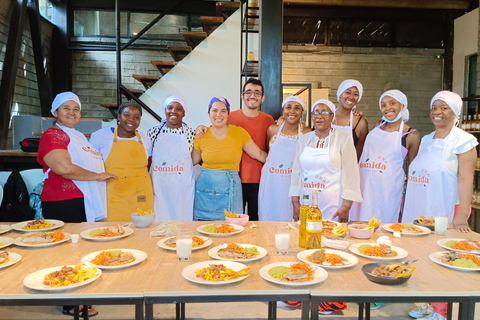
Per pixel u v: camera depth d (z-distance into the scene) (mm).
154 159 3076
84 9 7430
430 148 2549
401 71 7523
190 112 5344
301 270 1392
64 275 1344
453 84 7383
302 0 6855
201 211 3041
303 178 2648
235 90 5344
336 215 2514
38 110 6777
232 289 1311
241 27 5121
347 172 2537
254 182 3309
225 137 3039
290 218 3131
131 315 2734
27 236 1829
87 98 7531
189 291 1290
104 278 1403
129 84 7547
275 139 3154
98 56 7512
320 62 7449
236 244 1721
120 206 2814
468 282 1389
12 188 3033
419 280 1404
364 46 7434
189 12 7480
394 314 2754
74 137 2625
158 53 7570
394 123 2863
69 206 2557
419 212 2576
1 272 1463
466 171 2367
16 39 5480
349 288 1326
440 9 7238
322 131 2596
